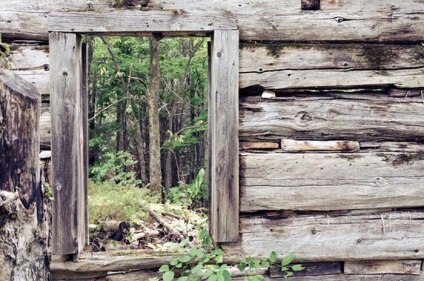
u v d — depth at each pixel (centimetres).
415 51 325
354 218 325
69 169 306
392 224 326
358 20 322
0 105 152
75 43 307
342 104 322
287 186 319
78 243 311
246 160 317
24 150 167
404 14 325
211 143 336
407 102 326
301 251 323
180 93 1225
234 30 312
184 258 309
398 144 327
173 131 1500
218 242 318
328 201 321
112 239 416
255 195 318
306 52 320
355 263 331
